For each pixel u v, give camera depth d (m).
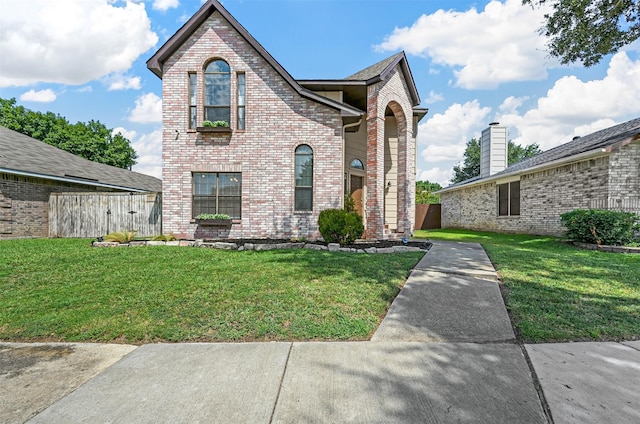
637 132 10.01
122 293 4.73
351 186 13.40
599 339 3.31
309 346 3.18
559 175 12.70
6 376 2.69
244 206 10.78
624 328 3.54
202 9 10.49
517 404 2.24
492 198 17.31
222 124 10.55
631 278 5.59
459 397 2.32
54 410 2.21
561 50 9.77
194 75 10.90
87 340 3.41
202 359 2.93
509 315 3.94
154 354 3.05
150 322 3.73
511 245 10.54
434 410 2.18
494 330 3.52
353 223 9.34
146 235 12.87
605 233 9.13
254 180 10.78
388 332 3.49
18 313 4.03
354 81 11.27
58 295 4.64
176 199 10.79
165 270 6.06
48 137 33.97
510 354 2.99
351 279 5.39
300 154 10.88
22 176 12.17
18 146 14.64
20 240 11.01
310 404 2.26
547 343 3.23
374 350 3.09
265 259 7.13
